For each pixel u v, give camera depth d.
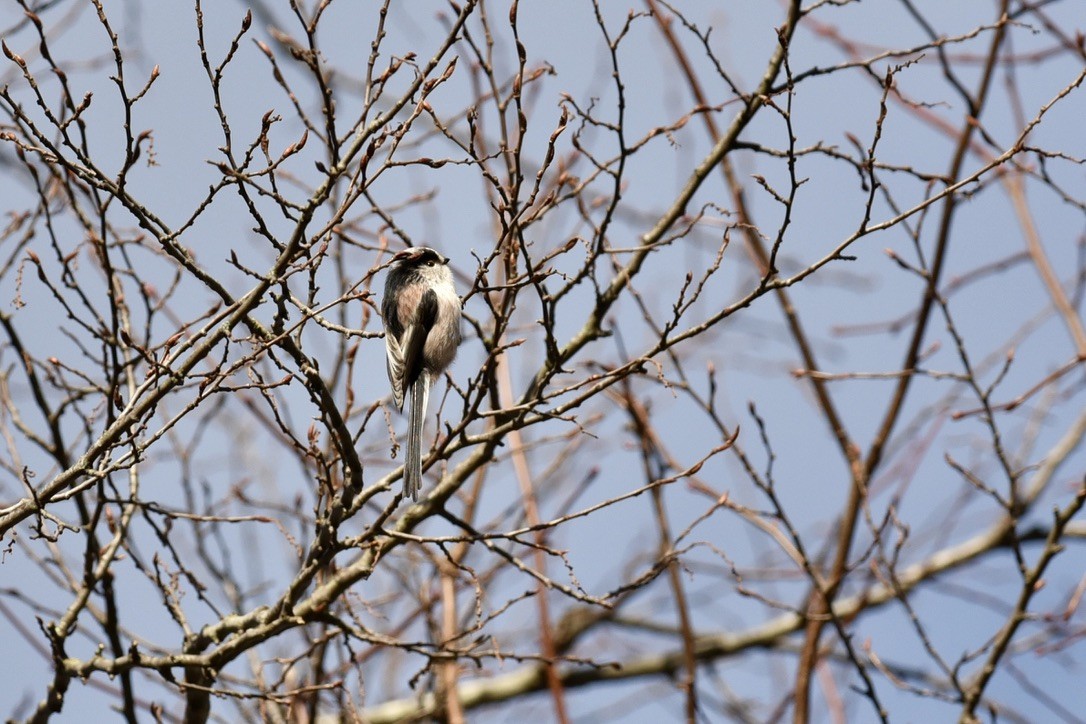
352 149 8.68
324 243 8.35
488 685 16.89
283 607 9.62
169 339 8.55
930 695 11.30
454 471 10.38
